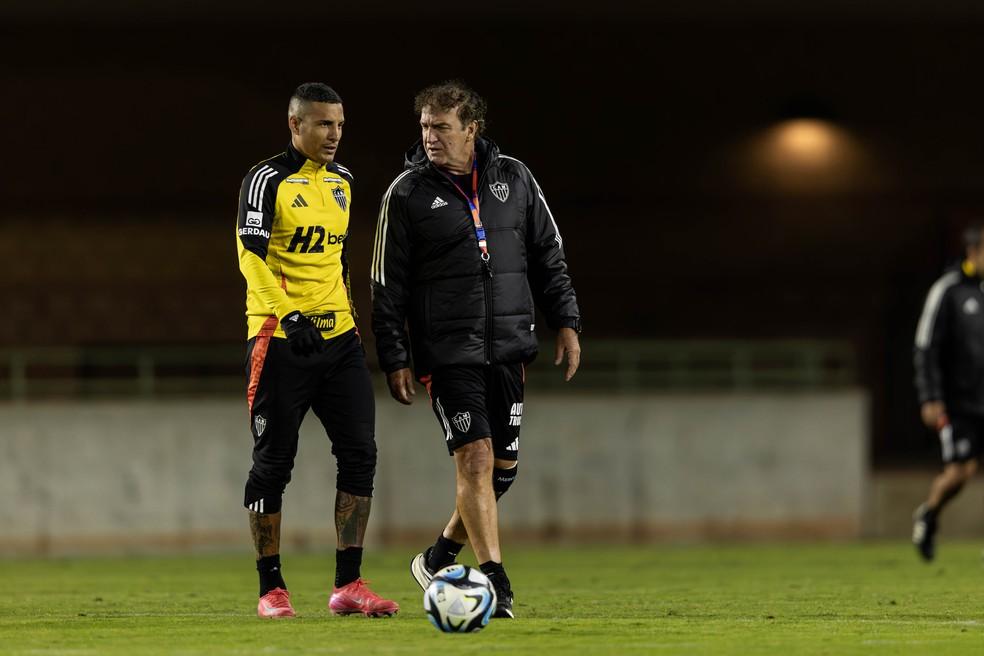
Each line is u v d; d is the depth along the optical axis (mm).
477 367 20812
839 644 18031
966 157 79500
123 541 58656
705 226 79375
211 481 59156
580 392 66812
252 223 20141
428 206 20750
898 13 77875
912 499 65562
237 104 76500
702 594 30219
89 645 17906
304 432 58875
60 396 74125
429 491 59656
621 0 76312
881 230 79688
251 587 34562
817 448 62062
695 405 61594
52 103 76062
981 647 17750
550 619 21625
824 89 79062
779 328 79812
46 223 76125
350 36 76562
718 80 78812
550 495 60719
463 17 77062
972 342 38500
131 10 75250
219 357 75938
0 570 46344
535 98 78000
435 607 18875
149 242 76438
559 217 78875
